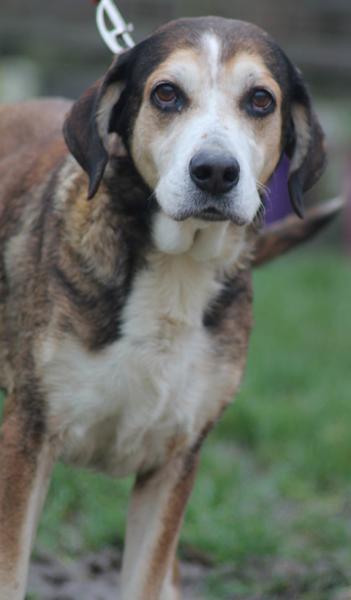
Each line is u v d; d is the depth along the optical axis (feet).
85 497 34.81
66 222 23.79
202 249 23.32
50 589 29.91
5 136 28.94
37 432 23.73
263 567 32.17
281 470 38.40
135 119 23.00
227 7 79.30
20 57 81.76
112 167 23.53
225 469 37.68
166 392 23.86
